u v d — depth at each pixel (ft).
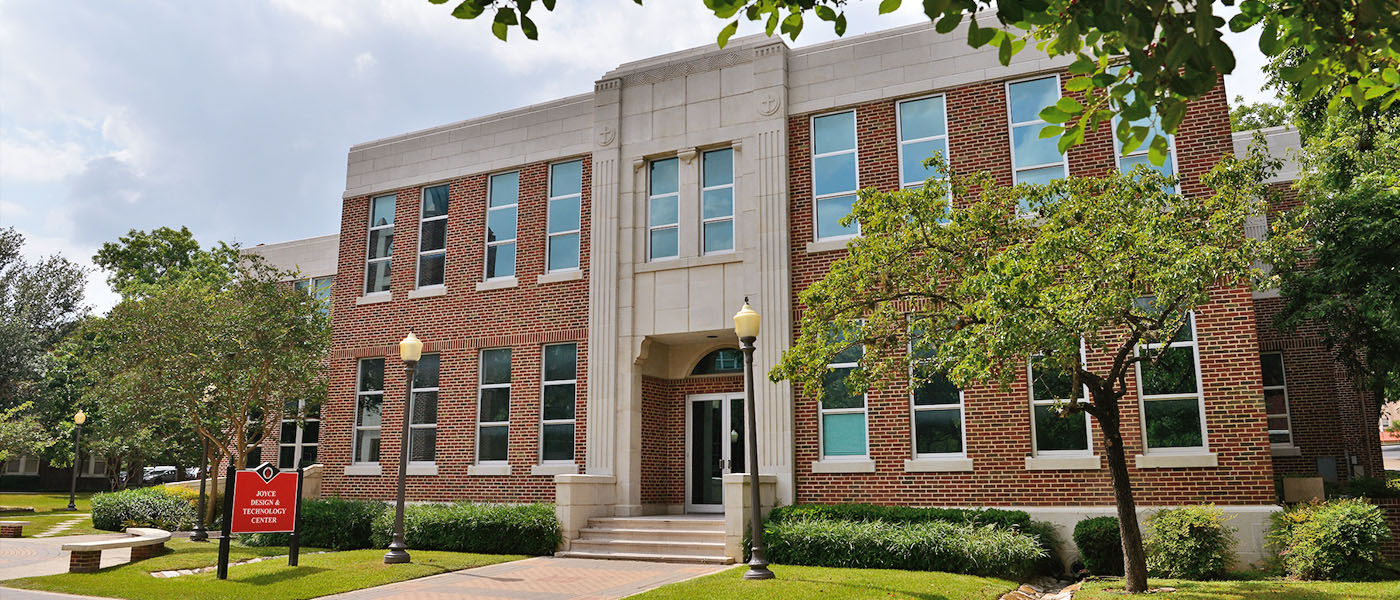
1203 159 49.85
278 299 69.15
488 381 65.57
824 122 58.59
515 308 65.00
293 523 46.73
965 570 43.47
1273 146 68.54
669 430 63.77
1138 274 34.68
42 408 119.34
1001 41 16.15
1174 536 42.88
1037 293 33.37
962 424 52.06
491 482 63.26
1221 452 46.93
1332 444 61.41
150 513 73.41
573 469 60.80
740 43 61.36
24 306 130.82
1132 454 48.49
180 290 71.72
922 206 39.50
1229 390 47.42
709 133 60.64
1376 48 17.52
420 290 69.00
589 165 64.90
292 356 67.62
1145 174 38.22
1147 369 49.16
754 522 42.37
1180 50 14.97
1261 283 37.29
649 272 60.85
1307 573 40.81
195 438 77.41
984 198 40.60
